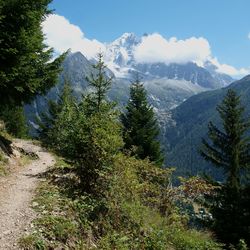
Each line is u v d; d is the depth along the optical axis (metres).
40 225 10.52
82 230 11.19
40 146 38.59
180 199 16.92
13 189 15.08
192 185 17.09
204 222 23.86
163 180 18.50
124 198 14.28
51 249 9.54
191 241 13.94
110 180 14.46
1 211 11.58
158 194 16.78
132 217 13.25
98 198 13.86
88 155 14.51
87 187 14.57
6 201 12.92
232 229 24.69
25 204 12.63
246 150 29.73
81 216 11.98
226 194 25.86
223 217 25.17
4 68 20.94
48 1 26.39
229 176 27.72
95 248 10.64
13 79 21.56
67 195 14.04
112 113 17.67
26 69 22.59
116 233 11.89
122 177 14.91
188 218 16.19
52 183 16.42
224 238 24.30
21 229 10.09
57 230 10.38
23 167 22.36
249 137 30.08
